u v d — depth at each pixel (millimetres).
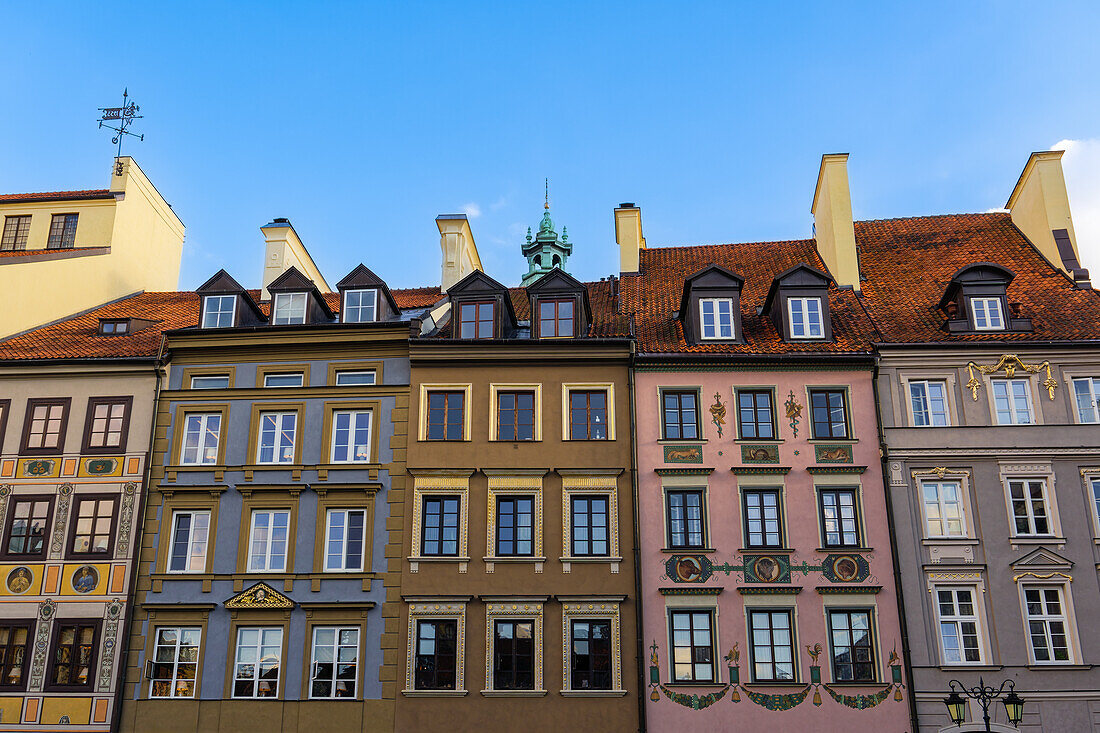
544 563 27172
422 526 27750
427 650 26594
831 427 28312
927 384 28562
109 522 28312
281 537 27938
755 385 28734
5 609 27531
